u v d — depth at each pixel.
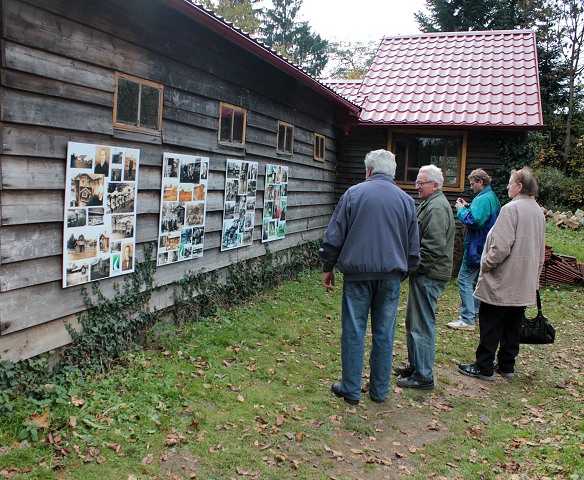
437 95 11.73
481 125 10.30
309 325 6.48
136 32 4.72
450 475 3.36
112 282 4.72
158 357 4.84
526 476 3.32
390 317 4.27
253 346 5.50
